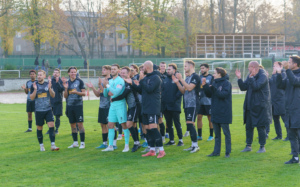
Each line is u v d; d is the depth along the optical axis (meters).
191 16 55.16
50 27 45.50
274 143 8.57
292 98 6.45
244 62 27.78
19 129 11.52
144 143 8.55
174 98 8.27
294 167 6.28
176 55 47.81
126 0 44.62
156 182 5.52
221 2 52.91
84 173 6.15
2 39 46.06
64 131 11.08
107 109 8.37
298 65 6.44
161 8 45.00
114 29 52.41
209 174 5.93
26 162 7.07
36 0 42.84
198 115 9.24
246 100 7.63
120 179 5.72
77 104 8.33
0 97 27.42
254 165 6.47
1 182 5.71
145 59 40.12
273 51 43.06
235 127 11.27
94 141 9.40
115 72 7.88
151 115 7.30
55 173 6.19
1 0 42.09
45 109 8.10
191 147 8.00
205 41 41.94
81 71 38.41
